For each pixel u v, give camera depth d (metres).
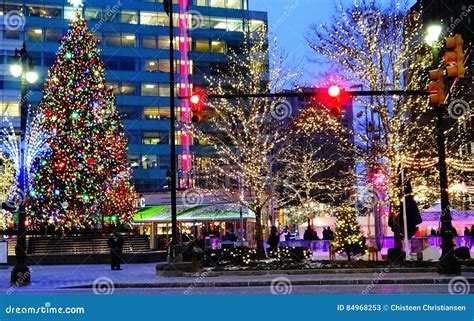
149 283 21.17
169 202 57.25
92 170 36.56
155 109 92.44
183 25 94.19
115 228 37.88
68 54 37.16
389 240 36.97
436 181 38.53
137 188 89.12
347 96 17.81
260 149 38.91
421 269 22.66
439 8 52.31
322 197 61.75
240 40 94.62
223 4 96.44
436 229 46.75
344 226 26.89
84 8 92.12
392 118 28.44
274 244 30.16
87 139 36.62
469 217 41.81
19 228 22.78
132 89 92.25
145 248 39.22
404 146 29.16
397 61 28.89
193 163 65.81
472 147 46.25
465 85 42.75
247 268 24.05
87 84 37.09
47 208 36.06
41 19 89.50
